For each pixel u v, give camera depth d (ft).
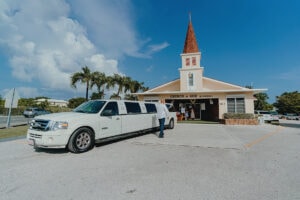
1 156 18.54
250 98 60.18
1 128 42.06
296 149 21.47
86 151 20.39
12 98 43.86
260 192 10.63
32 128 20.10
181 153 19.42
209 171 14.05
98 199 9.95
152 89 78.74
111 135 24.00
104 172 13.93
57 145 18.65
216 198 9.95
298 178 12.71
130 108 28.48
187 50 76.13
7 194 10.58
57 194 10.55
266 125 51.21
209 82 71.20
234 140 26.78
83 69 85.15
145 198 9.98
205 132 35.40
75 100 138.72
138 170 14.32
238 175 13.23
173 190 10.91
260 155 18.72
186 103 78.38
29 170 14.46
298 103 165.99
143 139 27.63
